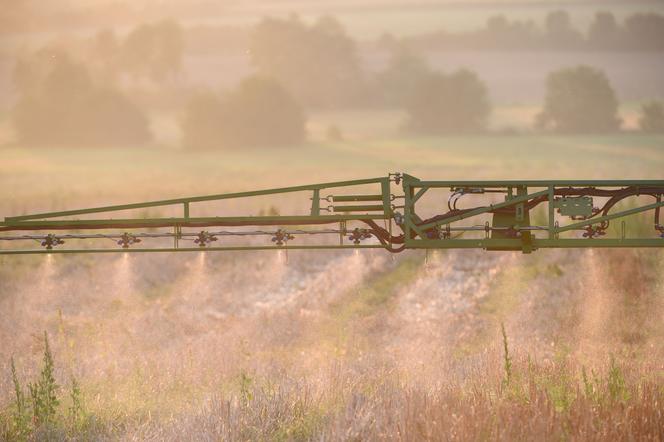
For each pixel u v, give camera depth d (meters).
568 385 42.09
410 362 53.06
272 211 47.44
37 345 62.16
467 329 65.94
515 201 43.78
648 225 85.31
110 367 53.56
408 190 44.47
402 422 34.88
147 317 70.94
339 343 61.75
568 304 69.06
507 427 33.38
